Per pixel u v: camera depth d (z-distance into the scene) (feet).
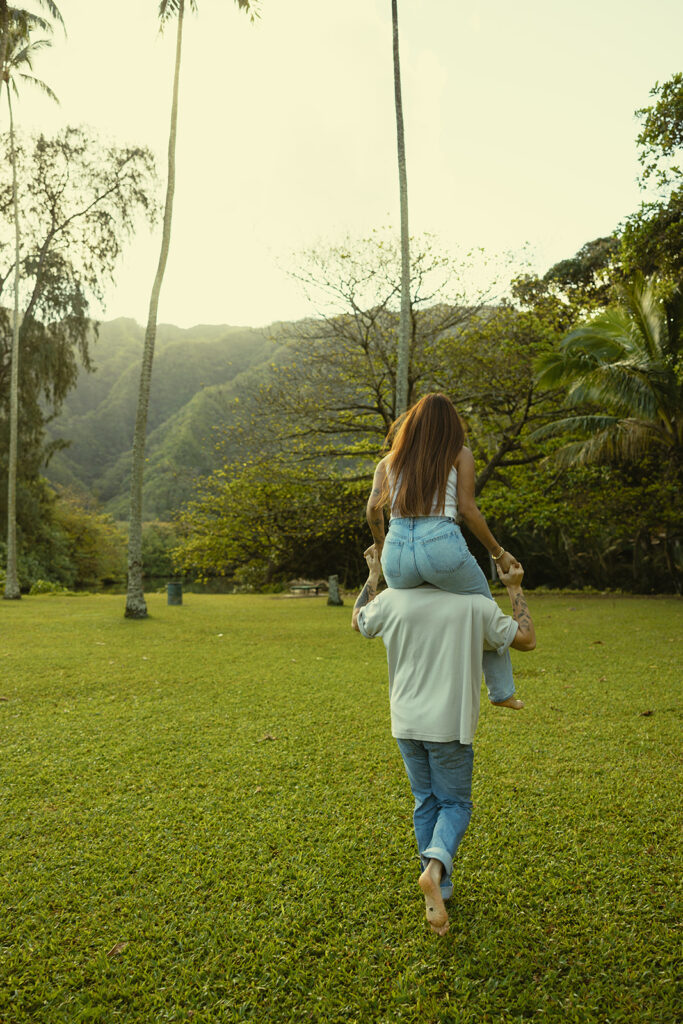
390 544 7.34
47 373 88.07
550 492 57.77
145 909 8.02
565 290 88.89
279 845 9.70
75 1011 6.27
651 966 6.81
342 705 18.39
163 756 13.99
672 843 9.50
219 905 8.09
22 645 30.30
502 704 7.65
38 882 8.65
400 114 40.24
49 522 113.60
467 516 7.39
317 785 12.16
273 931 7.55
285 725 16.39
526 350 54.39
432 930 7.49
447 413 7.42
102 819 10.71
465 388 52.95
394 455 7.51
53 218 82.43
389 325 55.26
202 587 124.88
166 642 31.55
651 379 49.75
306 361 57.31
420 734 7.11
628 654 25.82
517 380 53.98
